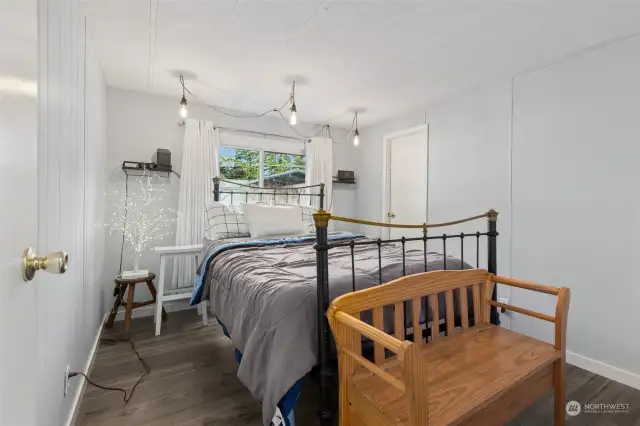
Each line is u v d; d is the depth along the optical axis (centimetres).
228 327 177
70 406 152
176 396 175
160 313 264
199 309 307
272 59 232
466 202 296
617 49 202
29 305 63
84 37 178
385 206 389
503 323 262
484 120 281
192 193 320
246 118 361
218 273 209
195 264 307
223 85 282
